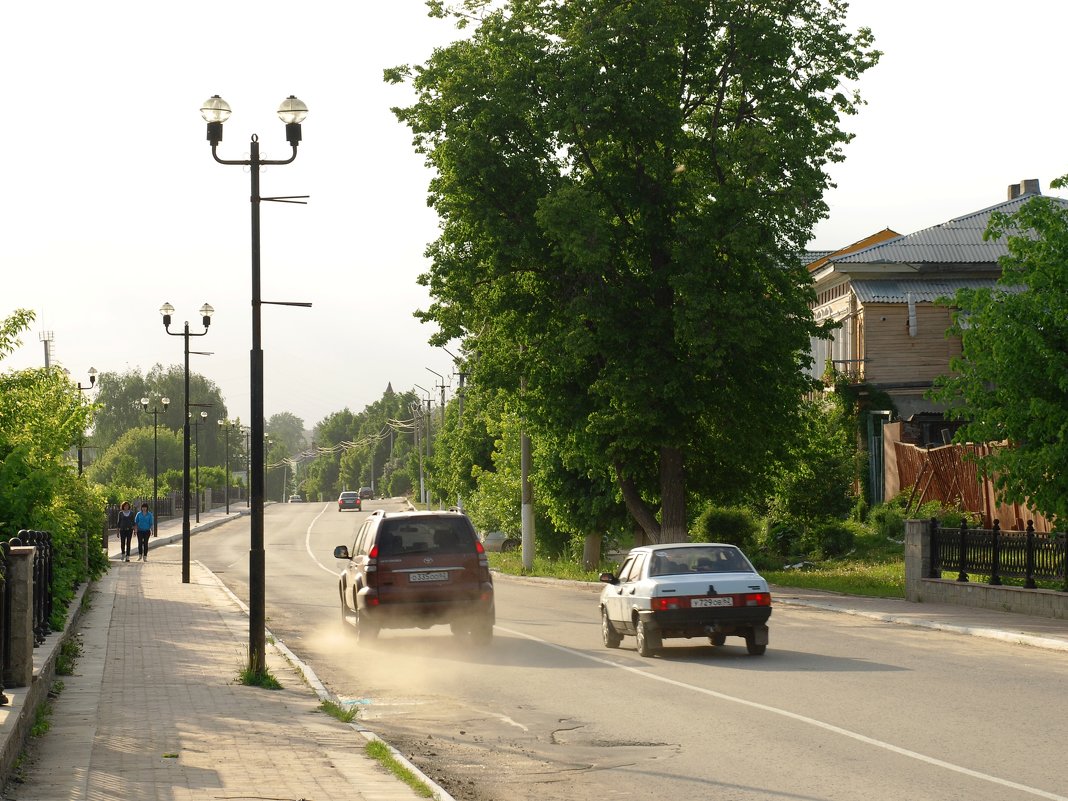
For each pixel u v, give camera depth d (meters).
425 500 119.12
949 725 12.94
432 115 38.97
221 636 23.81
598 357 40.16
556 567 52.34
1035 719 13.29
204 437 168.62
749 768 10.88
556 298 39.97
